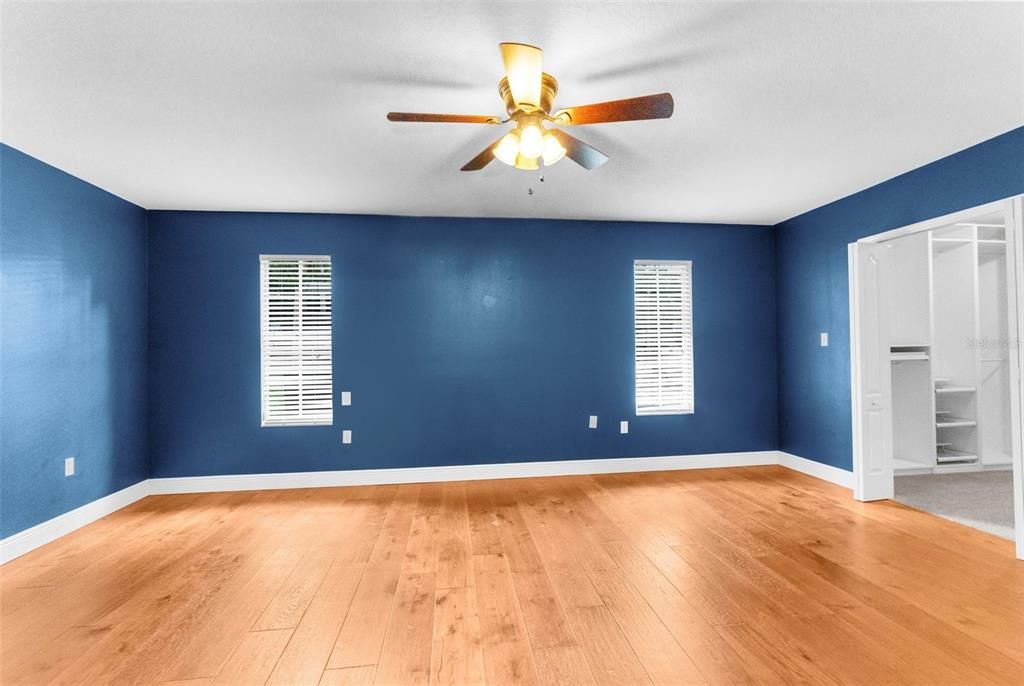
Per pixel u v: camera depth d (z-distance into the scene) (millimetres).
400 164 3246
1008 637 2020
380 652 1966
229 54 2004
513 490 4234
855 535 3131
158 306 4262
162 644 2031
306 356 4469
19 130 2697
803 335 4668
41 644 2039
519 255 4711
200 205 4168
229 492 4266
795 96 2408
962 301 5016
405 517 3557
